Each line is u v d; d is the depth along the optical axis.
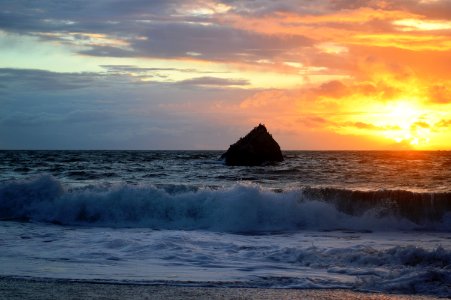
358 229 18.16
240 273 10.31
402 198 19.33
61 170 47.59
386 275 9.81
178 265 11.09
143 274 10.13
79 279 9.55
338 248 12.10
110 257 11.88
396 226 18.62
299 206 19.11
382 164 66.56
